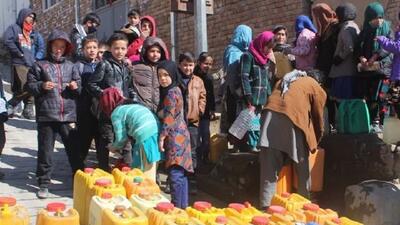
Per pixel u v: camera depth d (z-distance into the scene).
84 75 6.22
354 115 5.89
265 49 6.15
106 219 3.70
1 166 7.00
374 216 5.04
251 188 6.02
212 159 7.20
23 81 9.19
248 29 6.58
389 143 5.81
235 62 6.36
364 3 8.67
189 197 6.29
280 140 5.25
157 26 13.79
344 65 6.22
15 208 3.71
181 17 12.91
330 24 6.50
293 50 6.71
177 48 13.10
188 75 6.31
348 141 5.74
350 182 5.68
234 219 3.71
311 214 4.04
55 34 5.89
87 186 4.41
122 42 5.98
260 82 6.15
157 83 6.00
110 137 5.93
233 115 6.72
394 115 6.06
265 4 10.49
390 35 6.39
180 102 5.12
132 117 5.18
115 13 15.56
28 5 21.84
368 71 6.21
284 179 5.44
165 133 5.07
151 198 4.11
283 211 3.97
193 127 6.24
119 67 5.96
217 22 11.86
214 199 6.26
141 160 5.18
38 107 5.84
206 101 6.80
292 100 5.21
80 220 4.49
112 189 4.25
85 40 6.40
